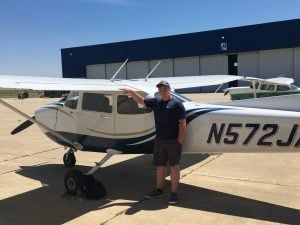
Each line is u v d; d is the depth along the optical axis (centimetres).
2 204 575
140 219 509
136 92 580
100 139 646
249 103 554
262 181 662
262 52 4050
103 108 635
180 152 563
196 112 566
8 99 3538
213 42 4275
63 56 5384
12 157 894
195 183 655
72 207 557
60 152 947
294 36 3822
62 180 694
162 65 4659
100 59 5066
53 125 705
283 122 509
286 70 3944
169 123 555
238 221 496
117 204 565
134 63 4838
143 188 637
